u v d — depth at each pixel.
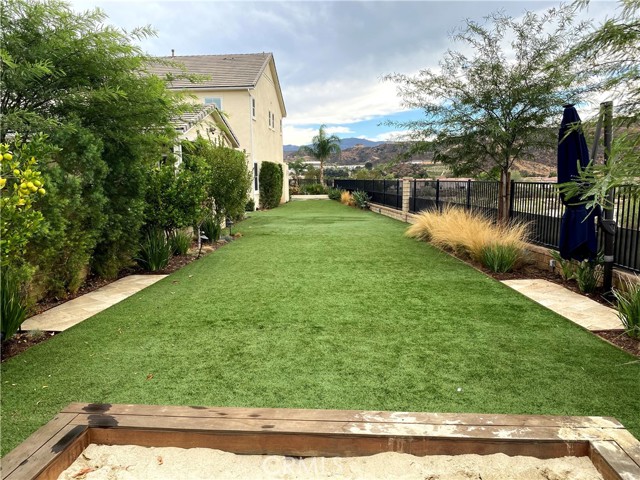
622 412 2.68
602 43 3.40
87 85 5.23
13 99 4.88
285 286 5.93
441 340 3.92
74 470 2.10
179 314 4.72
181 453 2.23
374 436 2.18
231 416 2.35
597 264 5.62
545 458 2.16
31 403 2.83
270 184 21.39
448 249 8.80
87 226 5.52
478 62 8.03
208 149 10.23
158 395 2.93
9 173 3.64
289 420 2.31
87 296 5.48
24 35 4.71
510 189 8.38
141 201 6.53
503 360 3.48
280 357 3.55
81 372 3.29
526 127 7.74
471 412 2.69
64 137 4.80
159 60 6.38
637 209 5.09
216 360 3.50
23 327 4.28
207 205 10.03
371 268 7.10
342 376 3.20
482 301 5.19
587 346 3.78
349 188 26.28
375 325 4.34
